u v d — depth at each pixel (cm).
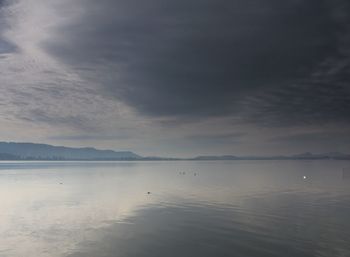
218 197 4372
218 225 2684
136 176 8931
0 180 7419
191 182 6806
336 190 5156
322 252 1975
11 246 2158
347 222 2753
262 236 2331
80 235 2405
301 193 4769
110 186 5984
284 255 1931
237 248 2067
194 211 3341
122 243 2198
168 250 2050
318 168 13312
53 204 3828
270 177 8169
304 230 2488
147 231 2505
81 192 5012
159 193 4853
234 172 10675
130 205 3734
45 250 2075
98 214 3200
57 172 11081
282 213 3191
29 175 9356
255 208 3491
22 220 2927
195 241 2225
